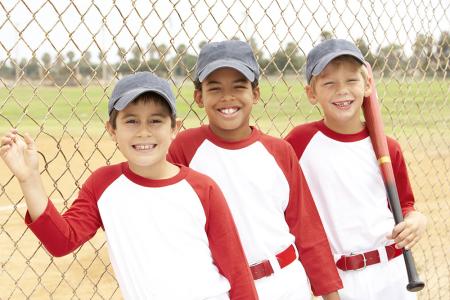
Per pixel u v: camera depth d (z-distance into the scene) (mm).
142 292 2016
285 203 2402
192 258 2039
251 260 2320
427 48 3752
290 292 2332
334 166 2598
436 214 6586
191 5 2697
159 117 2055
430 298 4172
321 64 2506
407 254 2502
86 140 11375
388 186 2551
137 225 2037
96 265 5328
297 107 3264
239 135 2385
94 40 2479
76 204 2068
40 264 5324
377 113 2639
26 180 1909
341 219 2600
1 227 2604
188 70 2770
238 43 2371
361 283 2598
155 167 2078
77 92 20312
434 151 6332
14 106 15086
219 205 2098
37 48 2359
